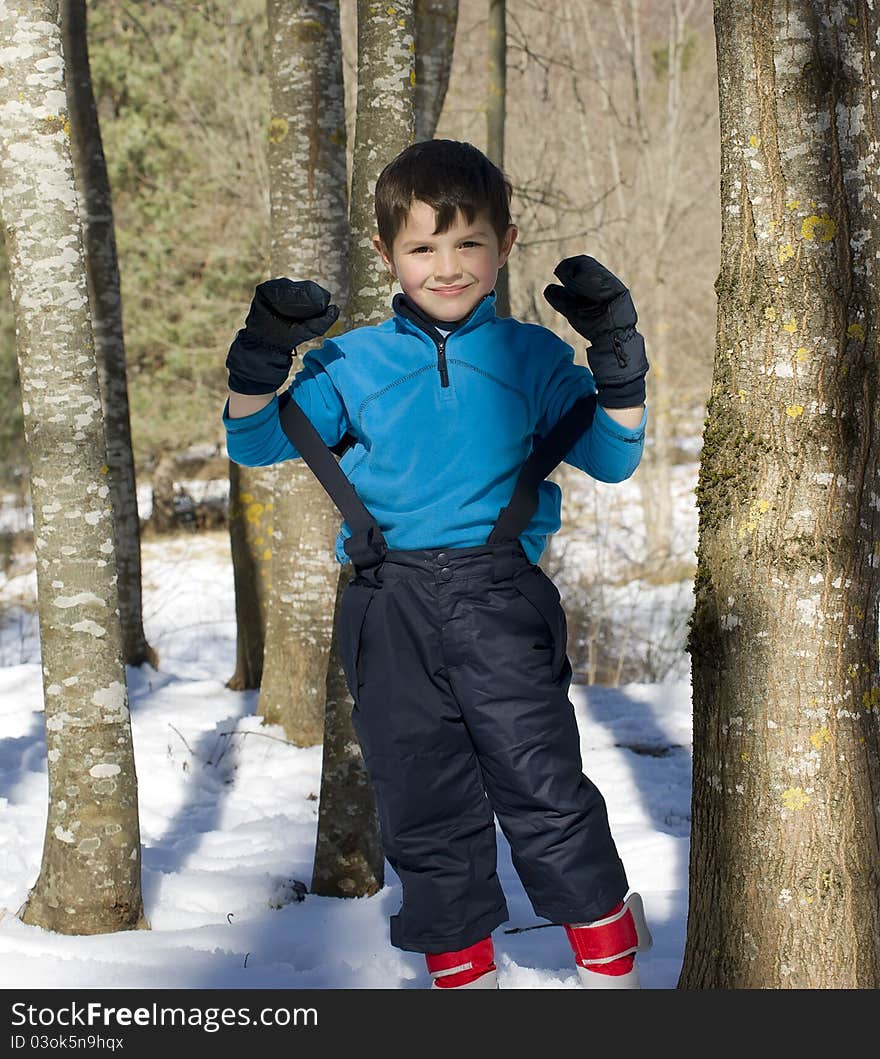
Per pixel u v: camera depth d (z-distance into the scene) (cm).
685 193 2120
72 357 373
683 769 654
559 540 1537
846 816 251
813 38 244
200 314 2127
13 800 544
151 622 1381
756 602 253
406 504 230
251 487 837
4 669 872
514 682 228
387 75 434
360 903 412
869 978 252
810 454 248
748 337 253
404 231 226
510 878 459
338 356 237
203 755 654
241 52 2055
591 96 1944
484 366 230
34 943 357
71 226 372
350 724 430
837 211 246
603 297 209
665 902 417
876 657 257
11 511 1812
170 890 421
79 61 877
